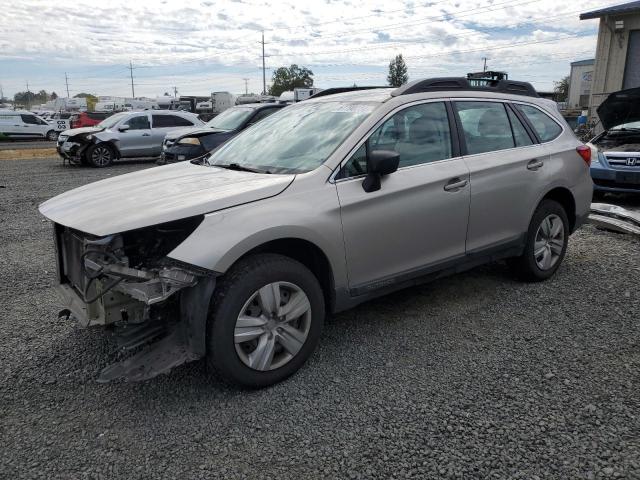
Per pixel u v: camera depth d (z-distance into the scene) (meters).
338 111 4.12
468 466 2.57
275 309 3.22
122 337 3.06
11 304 4.71
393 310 4.45
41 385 3.36
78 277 3.37
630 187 8.40
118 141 16.64
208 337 3.06
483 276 5.24
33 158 20.27
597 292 4.78
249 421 2.96
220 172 3.85
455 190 4.08
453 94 4.36
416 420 2.94
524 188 4.61
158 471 2.58
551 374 3.38
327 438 2.80
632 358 3.58
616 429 2.81
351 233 3.52
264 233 3.11
